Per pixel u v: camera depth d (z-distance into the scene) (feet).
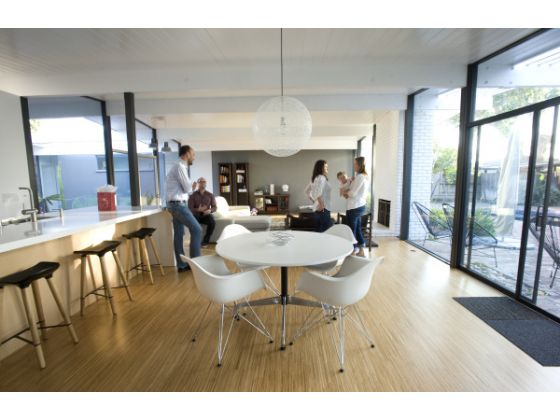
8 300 6.68
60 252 8.21
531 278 9.01
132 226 12.01
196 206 17.69
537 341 7.05
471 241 11.96
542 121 8.53
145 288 10.77
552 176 8.29
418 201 17.87
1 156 11.43
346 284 5.97
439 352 6.66
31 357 6.62
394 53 10.36
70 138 16.11
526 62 9.20
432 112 16.78
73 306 8.72
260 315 8.52
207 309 8.88
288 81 11.75
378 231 19.30
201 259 7.81
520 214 9.59
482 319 8.13
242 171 34.68
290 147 8.77
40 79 12.20
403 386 5.65
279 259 6.27
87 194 17.56
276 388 5.65
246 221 17.69
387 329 7.64
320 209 14.61
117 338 7.39
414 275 11.75
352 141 31.76
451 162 15.12
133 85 12.03
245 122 22.16
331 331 7.59
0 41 8.99
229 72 11.80
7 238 5.82
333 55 10.50
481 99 11.23
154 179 24.21
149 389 5.65
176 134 24.61
